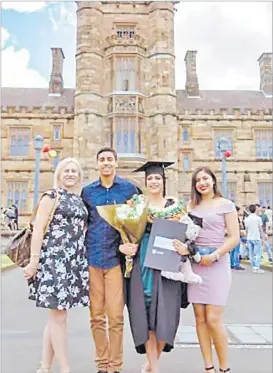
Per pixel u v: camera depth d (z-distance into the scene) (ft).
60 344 13.96
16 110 102.42
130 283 14.12
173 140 99.71
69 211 13.97
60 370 14.03
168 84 101.24
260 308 24.76
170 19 104.53
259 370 15.03
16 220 80.33
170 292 13.87
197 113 105.40
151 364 13.78
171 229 13.71
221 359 14.14
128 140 98.27
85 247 14.44
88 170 95.50
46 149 86.69
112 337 14.42
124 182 15.34
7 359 15.99
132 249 13.91
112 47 101.71
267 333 19.60
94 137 97.40
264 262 46.57
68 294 13.55
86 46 100.94
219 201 14.61
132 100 98.94
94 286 14.55
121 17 104.32
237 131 105.60
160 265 13.48
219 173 103.09
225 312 23.72
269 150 105.70
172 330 13.58
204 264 13.85
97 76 100.48
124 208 13.98
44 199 14.02
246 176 103.76
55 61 113.19
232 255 43.32
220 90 117.39
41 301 13.38
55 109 102.53
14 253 14.32
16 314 22.90
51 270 13.55
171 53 103.09
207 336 14.38
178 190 100.68
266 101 113.80
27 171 100.17
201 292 14.14
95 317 14.58
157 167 14.97
